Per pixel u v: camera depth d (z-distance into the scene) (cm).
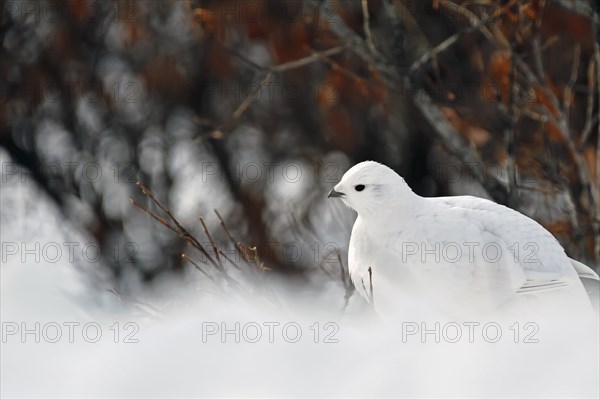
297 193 1828
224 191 1916
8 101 1886
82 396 591
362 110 1745
